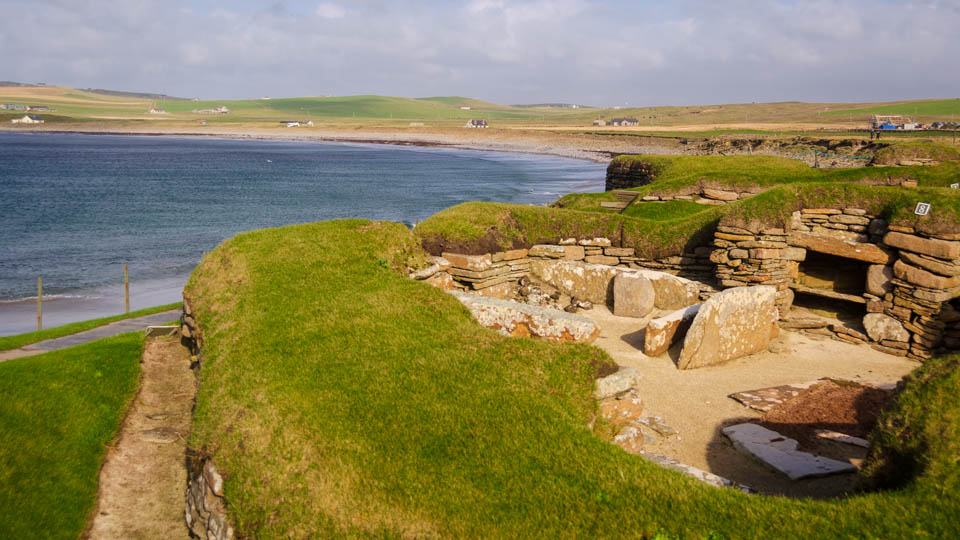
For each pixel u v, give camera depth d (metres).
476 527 7.07
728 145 113.25
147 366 15.37
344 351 10.99
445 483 7.74
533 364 10.36
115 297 34.69
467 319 13.01
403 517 7.31
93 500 10.46
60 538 9.52
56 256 45.41
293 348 11.23
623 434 10.08
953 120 194.12
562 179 96.44
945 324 15.02
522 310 14.05
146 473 11.28
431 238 18.70
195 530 9.26
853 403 12.16
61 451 11.30
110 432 12.36
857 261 18.59
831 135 120.50
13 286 36.69
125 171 119.69
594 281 18.53
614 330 16.56
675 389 13.16
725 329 14.64
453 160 151.12
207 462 9.25
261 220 63.94
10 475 10.26
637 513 7.10
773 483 9.55
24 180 99.88
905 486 7.26
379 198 79.94
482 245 18.56
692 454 10.55
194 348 15.38
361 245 16.53
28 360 14.49
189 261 44.59
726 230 17.97
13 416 11.70
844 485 9.32
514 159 151.62
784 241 17.62
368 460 8.19
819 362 14.95
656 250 19.67
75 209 70.12
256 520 7.99
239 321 12.65
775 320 16.23
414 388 9.69
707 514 7.05
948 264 14.87
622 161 36.84
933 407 7.84
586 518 7.08
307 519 7.62
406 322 12.29
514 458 8.10
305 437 8.71
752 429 11.11
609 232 20.03
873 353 15.70
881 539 6.46
